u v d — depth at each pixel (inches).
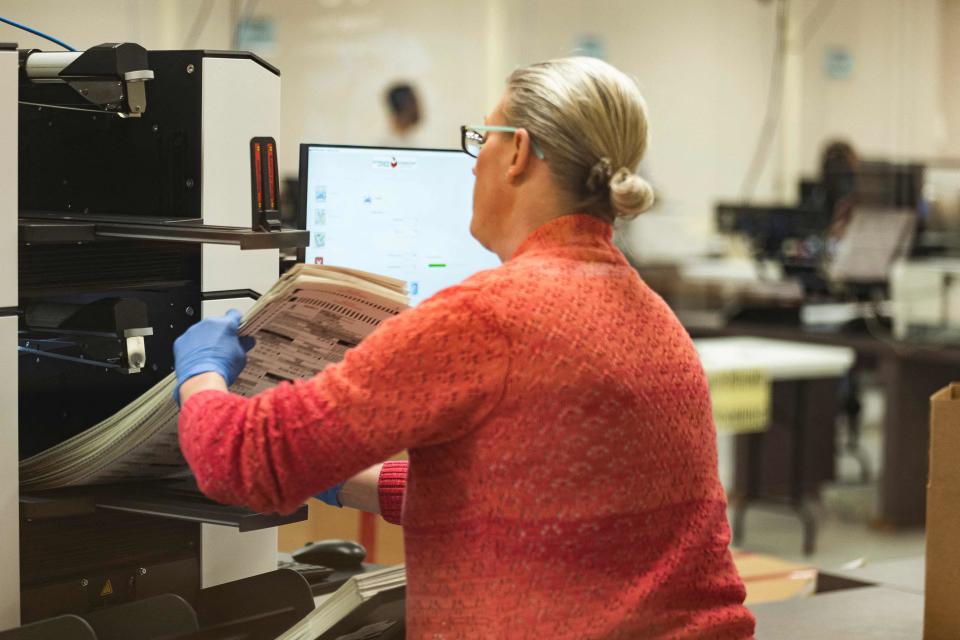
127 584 53.7
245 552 59.1
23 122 58.9
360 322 44.2
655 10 330.3
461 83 287.7
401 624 47.4
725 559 43.7
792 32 358.9
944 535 57.5
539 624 39.1
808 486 215.5
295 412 38.9
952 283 197.6
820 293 219.3
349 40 262.5
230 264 57.1
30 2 154.3
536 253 42.3
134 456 49.2
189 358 43.5
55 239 47.2
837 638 61.1
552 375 39.3
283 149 251.6
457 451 40.3
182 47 205.8
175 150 55.7
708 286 241.0
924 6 370.6
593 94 42.0
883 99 374.0
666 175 338.6
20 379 51.7
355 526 83.4
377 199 68.8
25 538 50.6
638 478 40.4
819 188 231.3
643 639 40.1
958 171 221.1
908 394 199.8
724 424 179.3
